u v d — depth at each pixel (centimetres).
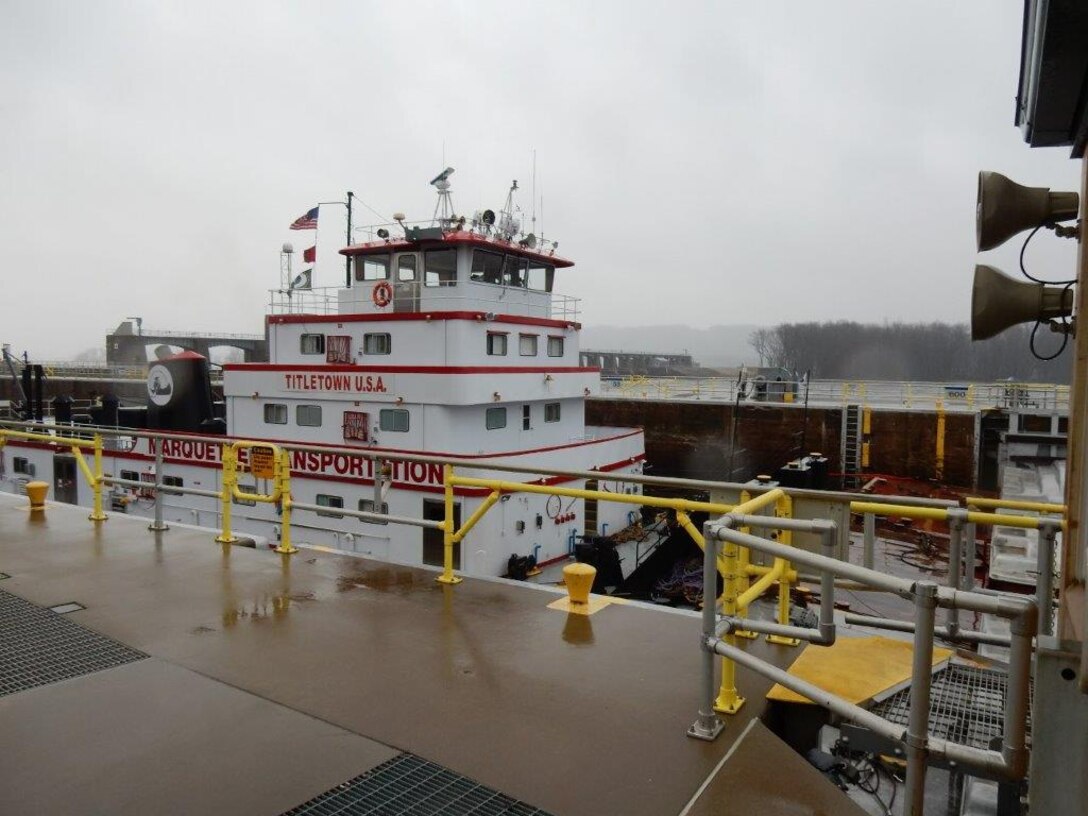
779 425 2848
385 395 1605
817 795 346
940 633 490
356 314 1711
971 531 510
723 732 404
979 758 254
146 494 1923
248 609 608
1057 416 2372
